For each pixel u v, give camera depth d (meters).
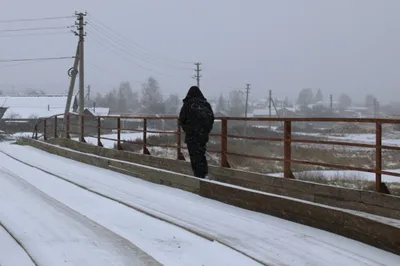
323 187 8.62
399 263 5.89
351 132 24.14
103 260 5.93
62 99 91.06
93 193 10.35
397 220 7.00
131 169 12.76
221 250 6.48
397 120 7.33
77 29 35.94
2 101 89.94
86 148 19.17
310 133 37.16
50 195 10.11
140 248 6.55
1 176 12.48
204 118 10.80
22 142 25.42
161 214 8.40
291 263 5.96
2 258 5.93
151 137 27.34
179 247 6.62
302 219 7.60
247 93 72.06
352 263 5.93
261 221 7.87
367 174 16.48
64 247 6.43
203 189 9.84
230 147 22.42
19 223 7.67
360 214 7.20
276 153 21.05
